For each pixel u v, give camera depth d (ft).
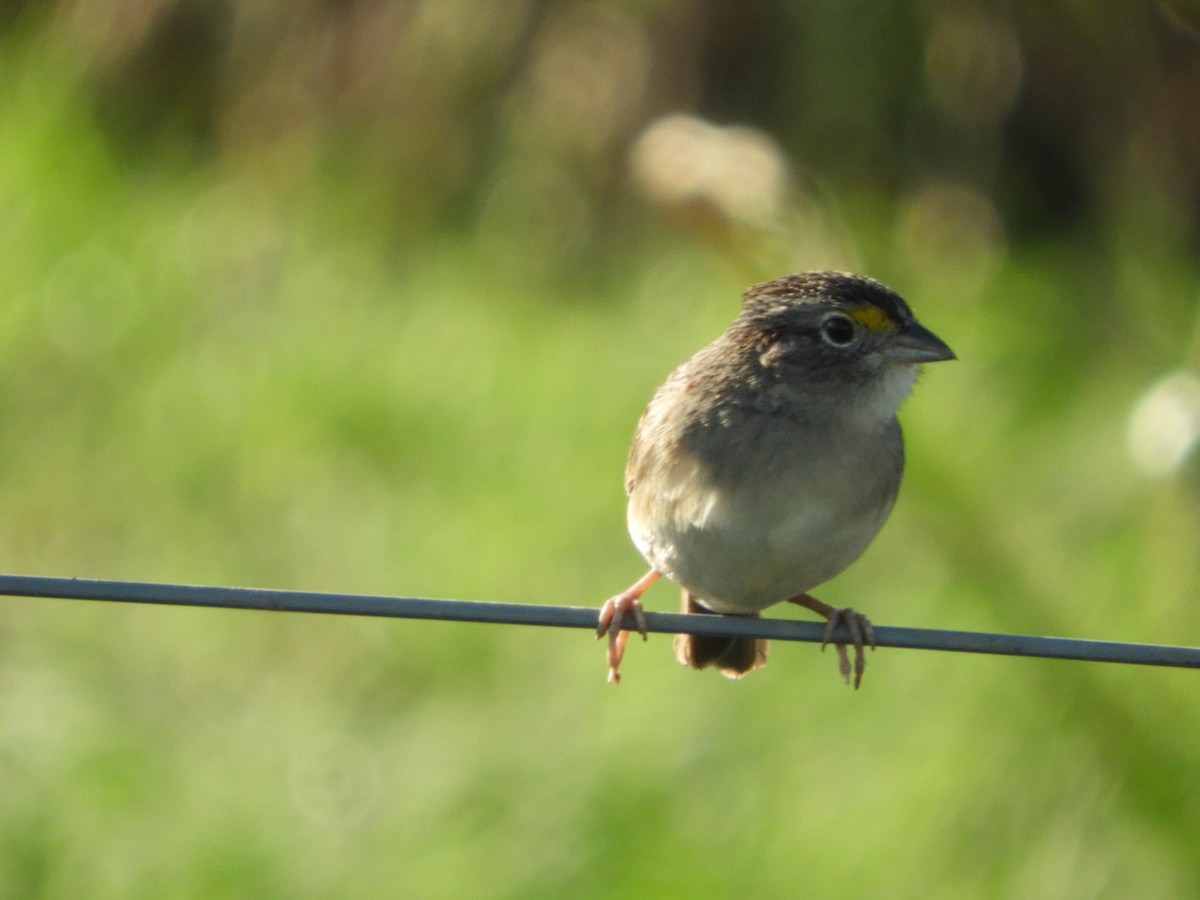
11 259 47.42
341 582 41.60
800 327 24.34
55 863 36.58
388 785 37.99
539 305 45.55
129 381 45.68
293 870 36.32
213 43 50.60
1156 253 43.19
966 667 34.81
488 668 39.75
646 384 42.16
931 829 33.42
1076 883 32.55
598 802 35.14
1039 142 46.57
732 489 23.99
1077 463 38.68
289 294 46.29
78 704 40.68
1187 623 34.58
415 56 48.16
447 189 47.98
